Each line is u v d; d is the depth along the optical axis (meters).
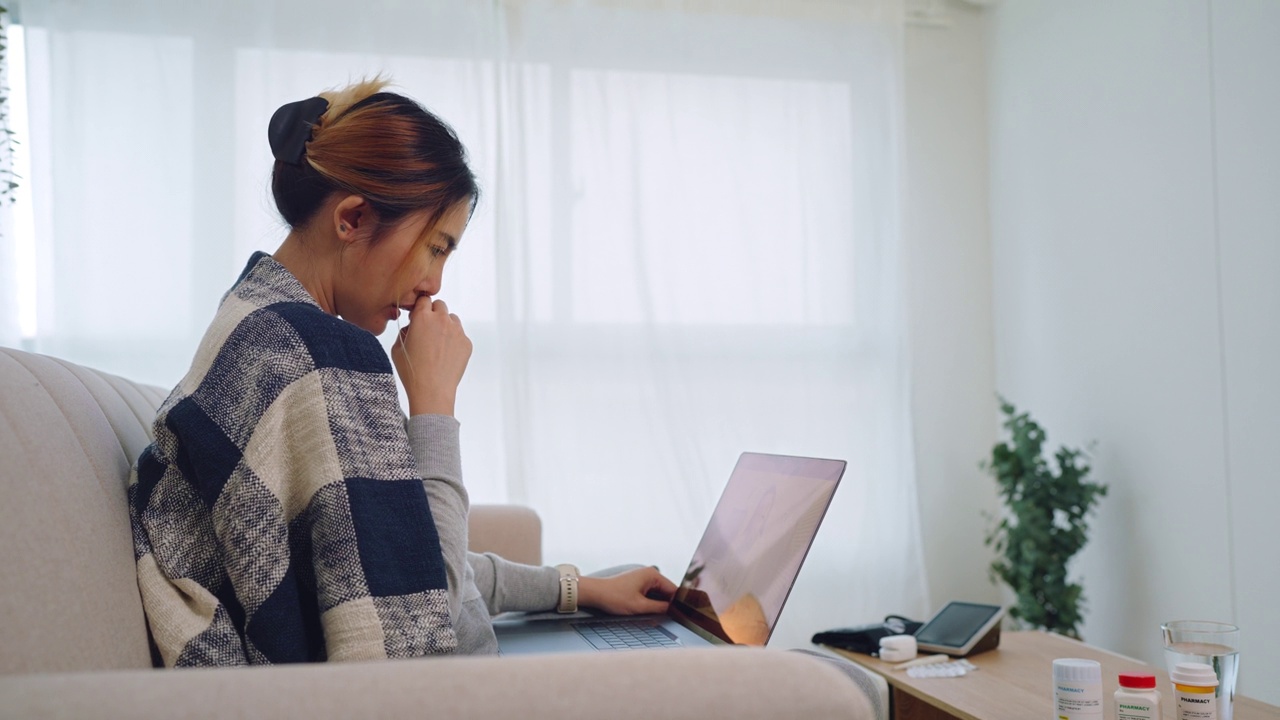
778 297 3.05
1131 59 2.63
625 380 2.93
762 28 3.10
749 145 3.07
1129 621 2.62
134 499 0.79
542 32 2.96
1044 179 3.01
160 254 2.69
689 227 3.02
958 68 3.33
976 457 3.24
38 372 0.78
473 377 2.84
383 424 0.79
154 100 2.71
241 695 0.41
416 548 0.75
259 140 2.75
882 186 3.13
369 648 0.70
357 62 2.83
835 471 1.05
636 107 3.00
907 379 3.07
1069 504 2.60
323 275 0.92
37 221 2.63
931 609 3.16
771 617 0.97
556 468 2.88
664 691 0.44
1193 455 2.39
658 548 2.90
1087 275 2.81
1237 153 2.26
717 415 2.99
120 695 0.41
